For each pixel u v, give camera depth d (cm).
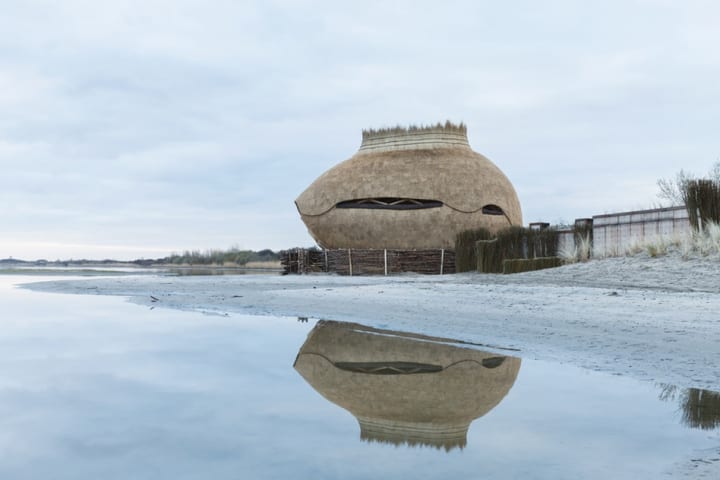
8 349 848
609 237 2266
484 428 441
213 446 411
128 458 391
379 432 442
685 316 934
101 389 598
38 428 463
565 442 401
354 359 758
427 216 3641
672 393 538
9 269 6241
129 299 1766
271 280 2673
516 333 915
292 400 549
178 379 639
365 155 4159
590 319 970
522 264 2244
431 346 846
